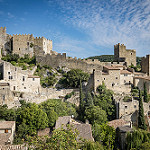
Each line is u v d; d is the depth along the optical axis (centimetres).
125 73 7356
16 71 6178
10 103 5431
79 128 4219
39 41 9169
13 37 8900
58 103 5781
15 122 4628
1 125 4194
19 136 4247
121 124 5050
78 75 7050
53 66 8369
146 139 4047
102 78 6950
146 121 5459
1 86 5556
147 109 5916
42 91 6612
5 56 8588
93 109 5303
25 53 9012
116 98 6266
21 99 5741
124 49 9494
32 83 6512
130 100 6053
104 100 6100
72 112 5700
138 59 12600
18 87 6244
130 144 4100
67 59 8388
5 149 2934
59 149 1928
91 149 2948
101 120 5131
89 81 7006
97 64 8212
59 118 4972
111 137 4362
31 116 4519
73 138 2181
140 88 7294
